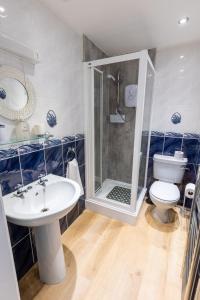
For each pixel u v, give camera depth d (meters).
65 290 1.26
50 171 1.54
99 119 2.23
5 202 1.07
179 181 2.14
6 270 0.74
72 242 1.70
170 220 2.02
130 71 2.26
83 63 1.82
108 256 1.54
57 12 1.38
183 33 1.72
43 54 1.33
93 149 2.11
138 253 1.57
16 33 1.11
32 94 1.27
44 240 1.20
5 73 1.07
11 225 1.21
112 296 1.22
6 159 1.13
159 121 2.26
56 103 1.53
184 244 1.67
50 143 1.50
